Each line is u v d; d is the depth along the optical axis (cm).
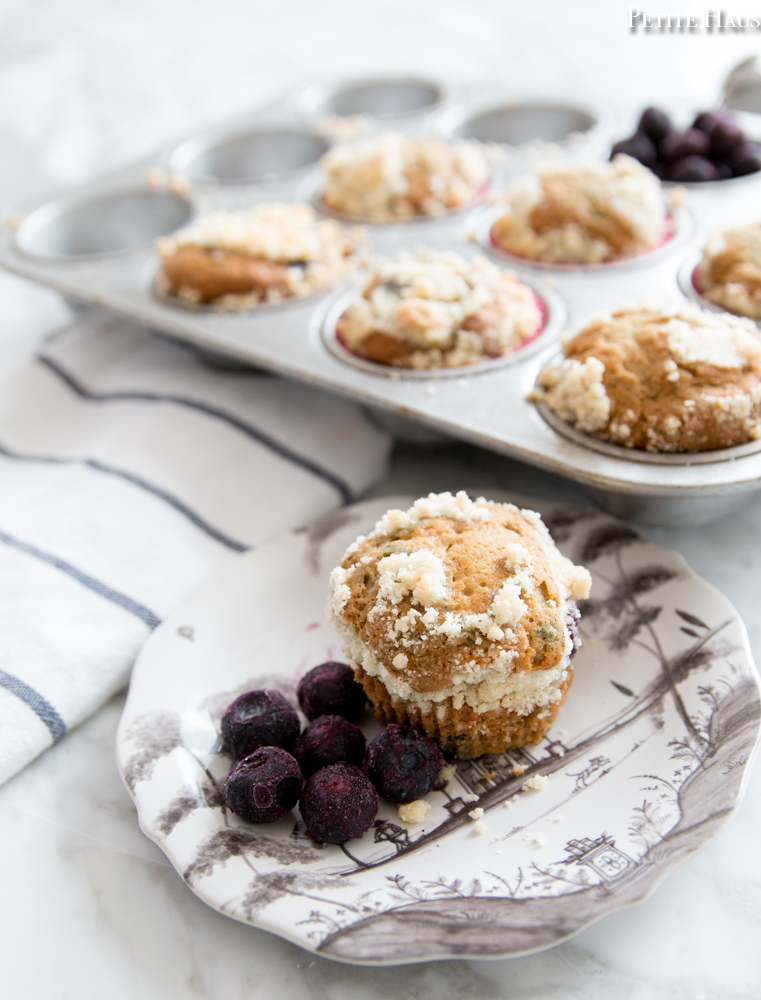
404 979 33
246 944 33
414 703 35
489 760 36
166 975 33
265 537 42
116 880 35
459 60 76
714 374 39
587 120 59
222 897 32
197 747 36
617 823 34
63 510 43
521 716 35
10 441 48
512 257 48
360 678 36
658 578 39
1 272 64
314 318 46
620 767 35
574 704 37
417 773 34
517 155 56
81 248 57
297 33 89
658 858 32
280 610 39
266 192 56
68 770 37
